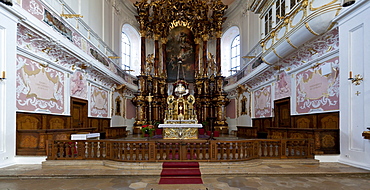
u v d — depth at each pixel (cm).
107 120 1466
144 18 1944
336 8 704
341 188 498
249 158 692
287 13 924
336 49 782
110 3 1546
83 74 1164
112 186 521
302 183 534
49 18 846
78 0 1098
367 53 621
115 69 1552
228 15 2017
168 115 1102
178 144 683
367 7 620
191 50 2048
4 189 498
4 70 650
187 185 526
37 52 833
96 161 691
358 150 648
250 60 1559
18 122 739
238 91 1786
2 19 641
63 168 647
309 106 947
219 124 1839
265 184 530
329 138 735
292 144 739
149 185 527
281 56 1002
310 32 771
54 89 939
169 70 2034
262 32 1255
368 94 617
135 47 2044
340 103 716
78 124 1139
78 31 1046
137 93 1839
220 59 1950
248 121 1666
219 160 669
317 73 895
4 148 654
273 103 1287
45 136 714
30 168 642
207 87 1942
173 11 2006
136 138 1247
